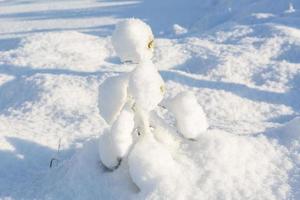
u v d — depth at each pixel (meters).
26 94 7.70
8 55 10.03
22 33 15.26
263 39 10.40
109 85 3.96
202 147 4.02
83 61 9.65
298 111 7.05
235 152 3.97
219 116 6.79
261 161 3.96
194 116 4.03
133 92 3.73
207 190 3.62
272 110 7.07
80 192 4.09
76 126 6.25
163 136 4.11
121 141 3.93
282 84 8.02
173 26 14.19
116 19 17.00
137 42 3.79
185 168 3.82
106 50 10.95
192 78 8.16
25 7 21.42
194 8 18.14
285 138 4.34
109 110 3.97
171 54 9.78
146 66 3.78
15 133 5.79
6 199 4.29
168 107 4.09
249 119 6.77
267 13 13.48
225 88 7.77
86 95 7.53
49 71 8.77
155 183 3.70
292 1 13.94
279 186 3.69
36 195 4.32
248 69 8.61
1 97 7.86
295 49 9.63
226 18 14.40
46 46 10.71
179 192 3.59
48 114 6.88
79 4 21.25
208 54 9.57
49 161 5.14
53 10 20.05
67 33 11.81
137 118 4.04
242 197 3.57
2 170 4.91
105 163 4.06
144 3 20.16
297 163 3.98
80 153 4.43
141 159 3.79
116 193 3.92
